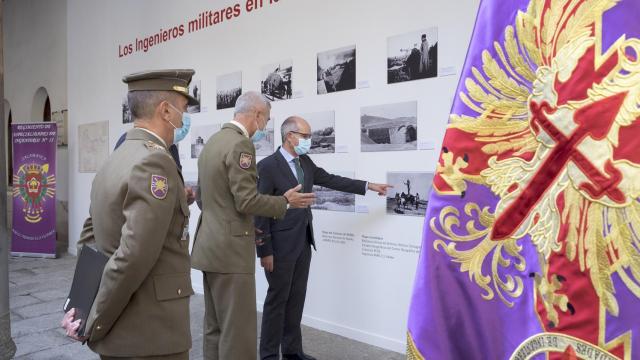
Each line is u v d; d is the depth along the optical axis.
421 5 2.83
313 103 3.46
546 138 0.67
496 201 0.71
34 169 6.53
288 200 2.34
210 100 4.43
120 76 5.69
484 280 0.72
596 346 0.61
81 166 6.52
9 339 2.92
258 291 3.98
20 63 8.82
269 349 2.66
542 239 0.67
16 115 9.12
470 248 0.73
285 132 2.80
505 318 0.70
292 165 2.81
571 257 0.64
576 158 0.64
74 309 1.41
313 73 3.46
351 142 3.23
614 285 0.60
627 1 0.61
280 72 3.72
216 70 4.34
